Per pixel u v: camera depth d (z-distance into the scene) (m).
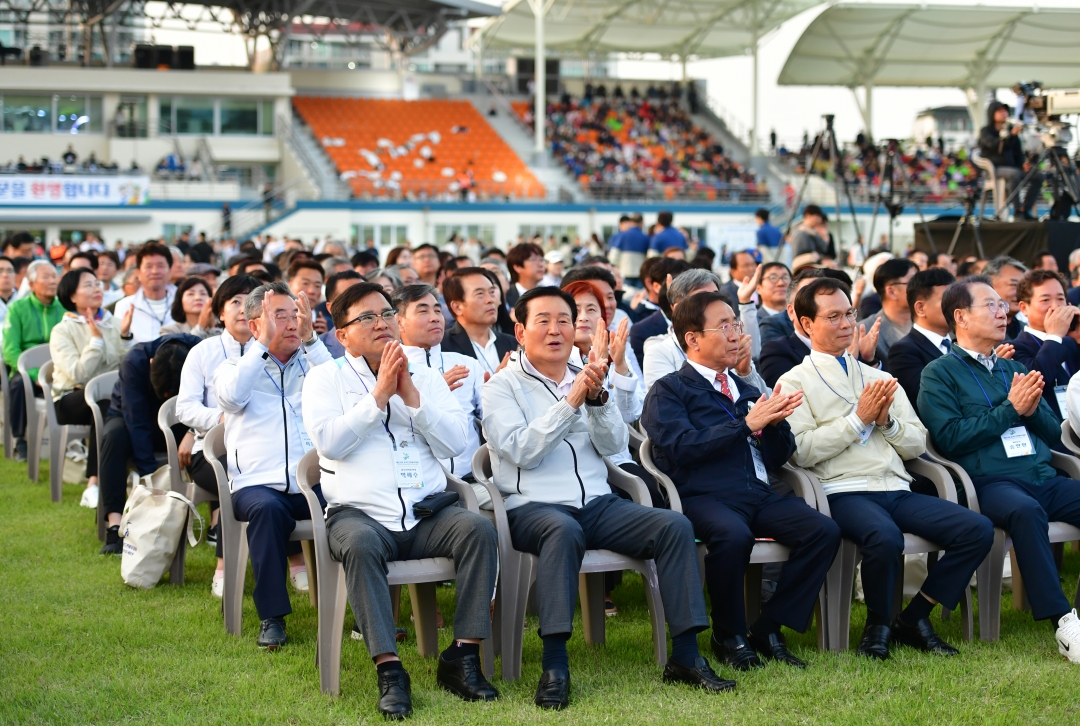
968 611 4.60
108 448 6.07
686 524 4.18
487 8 34.62
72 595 5.20
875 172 32.72
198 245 14.48
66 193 28.02
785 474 4.76
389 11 34.69
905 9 30.20
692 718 3.74
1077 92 12.19
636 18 35.81
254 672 4.22
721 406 4.66
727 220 33.09
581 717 3.77
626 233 14.87
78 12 33.00
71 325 7.15
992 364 5.08
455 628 4.05
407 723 3.74
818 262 9.29
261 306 4.91
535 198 33.06
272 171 33.47
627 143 37.06
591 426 4.49
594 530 4.33
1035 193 12.90
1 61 32.56
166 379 5.84
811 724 3.70
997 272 6.77
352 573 3.92
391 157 33.72
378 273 6.84
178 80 32.06
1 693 4.00
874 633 4.41
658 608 4.27
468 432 5.30
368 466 4.21
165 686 4.08
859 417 4.67
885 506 4.65
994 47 32.59
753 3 35.44
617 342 5.14
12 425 8.37
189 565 5.80
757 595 4.65
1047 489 4.85
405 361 4.18
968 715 3.75
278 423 4.84
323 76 35.94
